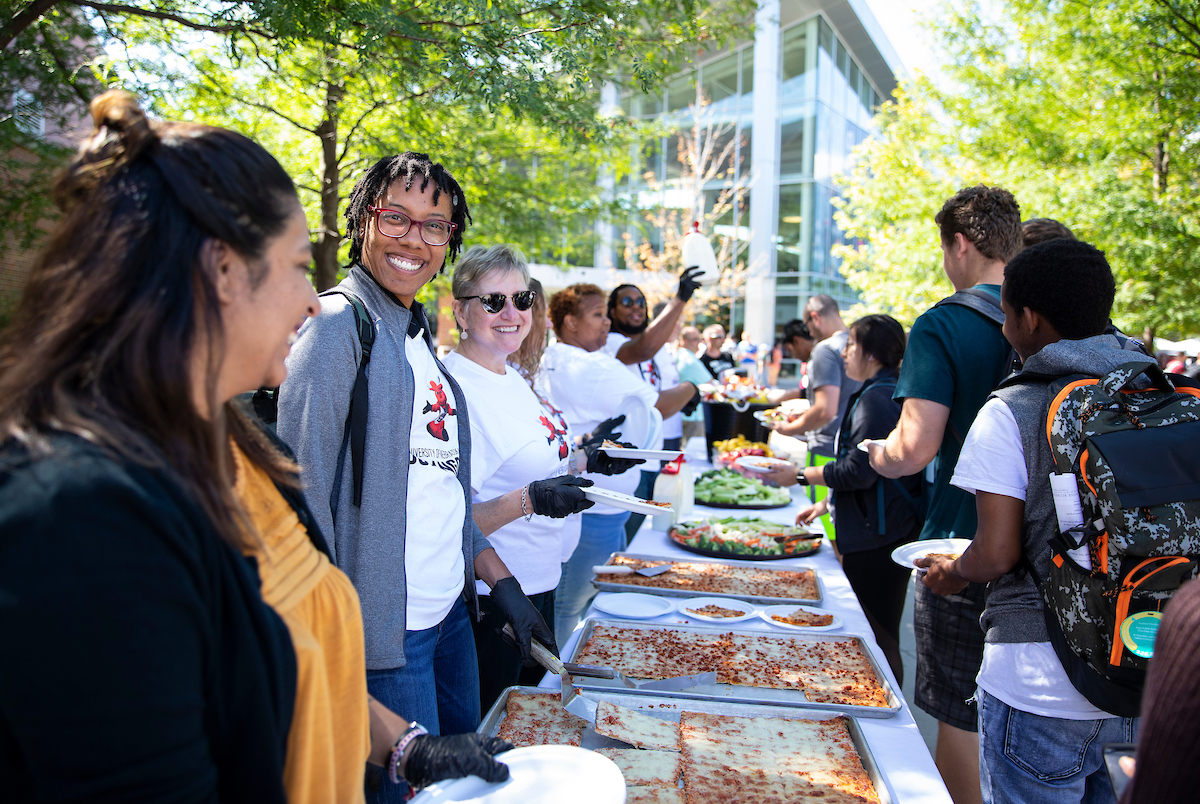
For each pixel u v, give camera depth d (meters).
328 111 4.47
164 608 0.60
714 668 1.94
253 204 0.69
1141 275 7.21
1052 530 1.51
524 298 2.15
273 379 0.78
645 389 3.21
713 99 21.67
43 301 0.63
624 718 1.58
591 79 4.00
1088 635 1.37
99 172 0.66
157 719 0.58
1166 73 6.88
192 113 4.49
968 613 2.12
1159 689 0.71
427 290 6.99
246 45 3.86
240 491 0.84
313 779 0.85
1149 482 1.31
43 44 3.17
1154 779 0.70
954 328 2.20
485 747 1.13
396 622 1.43
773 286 21.52
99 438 0.60
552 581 2.33
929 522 2.34
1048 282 1.58
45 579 0.55
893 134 10.33
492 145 6.11
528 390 2.29
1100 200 7.02
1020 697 1.55
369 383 1.42
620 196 7.59
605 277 19.05
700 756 1.48
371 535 1.40
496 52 3.36
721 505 4.14
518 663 2.28
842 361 4.56
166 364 0.64
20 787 0.60
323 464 1.36
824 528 3.91
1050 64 8.28
